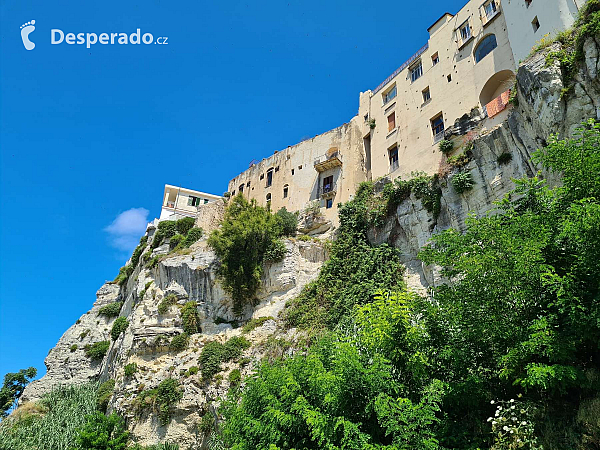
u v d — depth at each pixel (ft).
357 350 45.44
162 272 140.26
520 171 80.23
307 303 109.09
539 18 89.40
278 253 125.70
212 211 175.11
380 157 132.46
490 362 44.62
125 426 110.52
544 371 36.01
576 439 36.09
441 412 43.78
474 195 88.17
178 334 123.95
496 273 41.81
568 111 67.92
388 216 109.29
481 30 110.01
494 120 93.61
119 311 192.75
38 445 118.52
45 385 176.45
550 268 40.27
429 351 45.91
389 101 136.87
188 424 103.81
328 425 40.27
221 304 126.00
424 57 127.13
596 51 65.82
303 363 50.85
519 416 39.01
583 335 37.70
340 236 116.47
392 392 42.70
